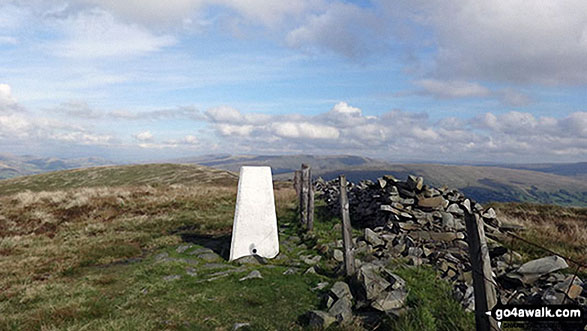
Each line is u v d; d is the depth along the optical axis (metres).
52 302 6.43
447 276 6.82
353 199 15.43
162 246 11.80
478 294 3.68
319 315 5.11
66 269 9.05
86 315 5.79
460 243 9.12
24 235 13.88
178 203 20.12
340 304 5.47
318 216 15.66
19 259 10.27
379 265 7.29
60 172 92.94
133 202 19.56
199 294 6.70
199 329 5.25
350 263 7.18
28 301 6.71
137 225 15.02
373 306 5.29
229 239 12.59
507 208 18.66
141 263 9.63
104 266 9.59
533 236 9.82
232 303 6.28
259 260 9.46
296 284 7.16
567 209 18.05
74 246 11.70
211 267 8.89
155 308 6.10
